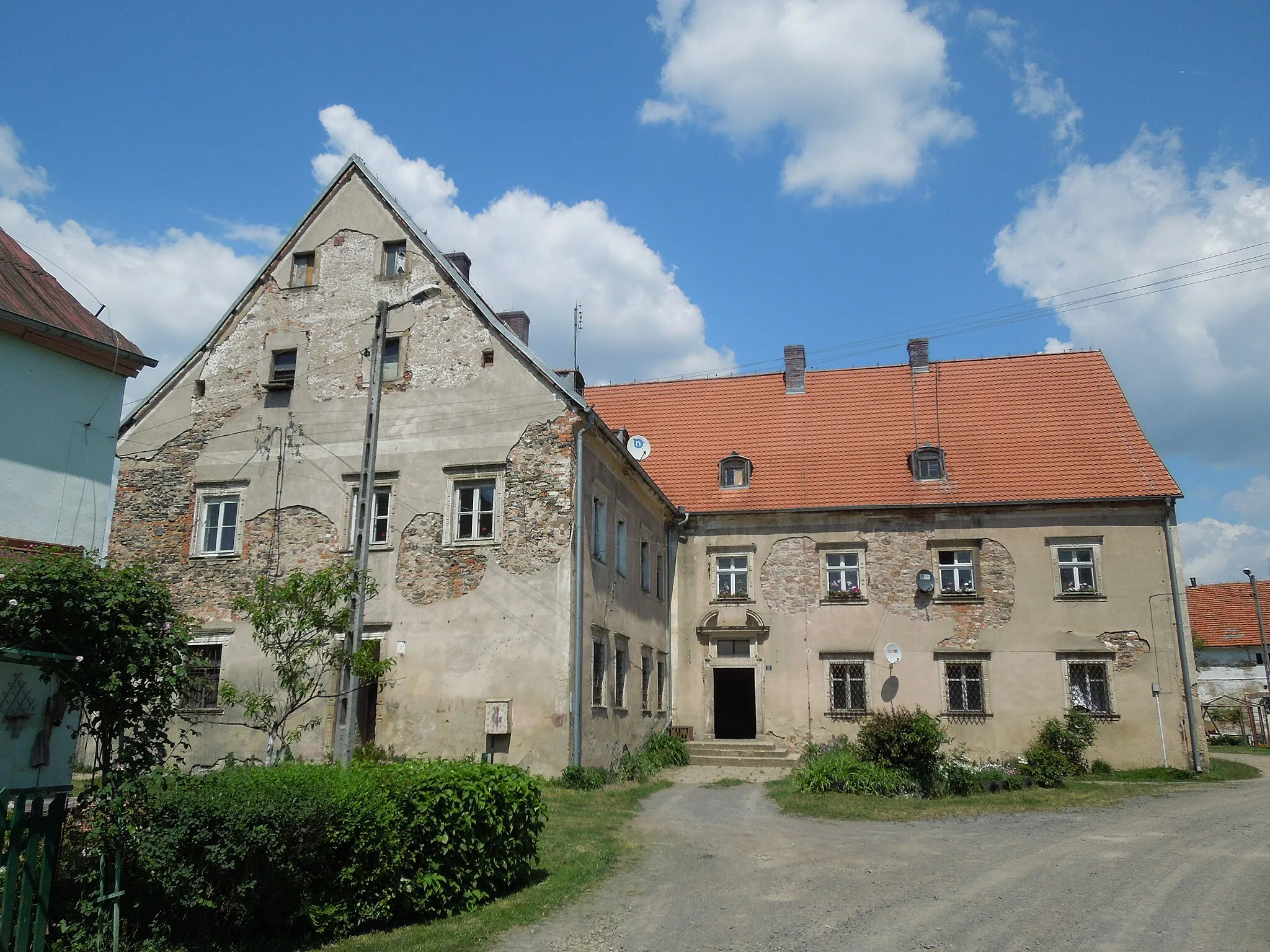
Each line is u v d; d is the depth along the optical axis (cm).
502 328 2084
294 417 2167
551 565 1938
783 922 915
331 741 1938
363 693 2017
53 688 1101
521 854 1027
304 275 2264
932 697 2611
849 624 2702
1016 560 2648
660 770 2286
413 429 2086
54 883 733
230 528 2169
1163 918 923
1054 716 2533
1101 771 2453
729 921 920
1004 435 2889
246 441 2183
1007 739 2541
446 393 2086
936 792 1875
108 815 746
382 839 880
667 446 3116
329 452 2125
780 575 2778
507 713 1877
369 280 2198
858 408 3091
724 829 1459
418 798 922
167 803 772
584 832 1359
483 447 2030
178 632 810
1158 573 2569
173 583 2130
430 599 1981
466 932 856
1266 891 1037
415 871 905
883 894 1026
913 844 1338
